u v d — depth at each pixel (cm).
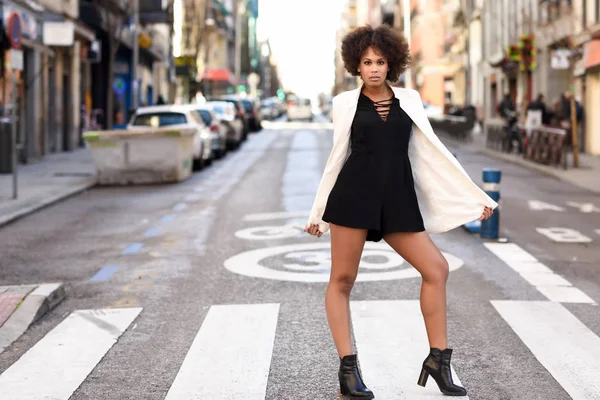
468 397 532
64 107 3591
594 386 555
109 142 2105
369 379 569
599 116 3241
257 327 715
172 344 670
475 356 626
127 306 805
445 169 527
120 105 4938
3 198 1722
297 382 569
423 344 653
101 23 3844
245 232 1285
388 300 805
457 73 6869
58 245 1189
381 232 523
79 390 561
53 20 3209
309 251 1109
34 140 2966
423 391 543
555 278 916
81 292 873
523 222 1384
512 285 880
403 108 524
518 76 4497
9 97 2692
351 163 521
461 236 1222
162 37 5997
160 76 6331
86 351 651
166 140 2109
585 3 3322
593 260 1032
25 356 638
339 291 537
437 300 526
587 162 2772
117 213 1545
